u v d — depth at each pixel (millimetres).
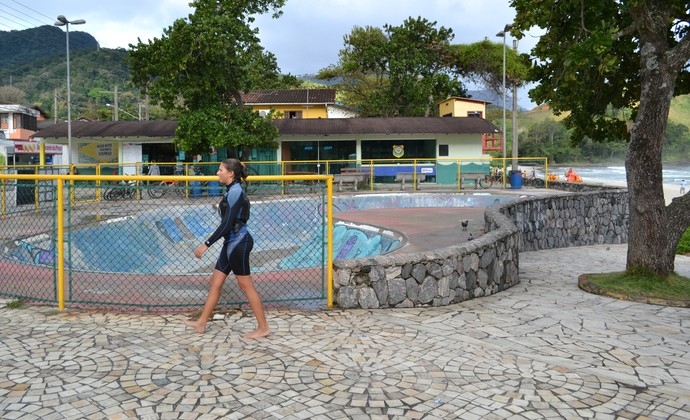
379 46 34000
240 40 20688
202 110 20609
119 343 4883
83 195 7812
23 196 8344
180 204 7746
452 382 4105
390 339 5102
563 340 5152
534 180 26828
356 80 39062
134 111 69312
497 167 33656
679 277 7594
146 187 6508
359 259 6426
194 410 3604
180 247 8539
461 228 12703
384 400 3793
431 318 5875
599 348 4930
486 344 4996
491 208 11344
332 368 4359
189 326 5367
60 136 25031
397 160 23625
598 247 14055
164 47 19766
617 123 9609
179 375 4172
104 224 8273
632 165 7703
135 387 3945
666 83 7387
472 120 26969
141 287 6965
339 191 22156
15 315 5777
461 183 24797
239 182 5168
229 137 20375
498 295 7223
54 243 6223
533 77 9320
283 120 26922
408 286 6387
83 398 3756
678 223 7602
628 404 3762
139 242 8578
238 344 4895
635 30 7723
